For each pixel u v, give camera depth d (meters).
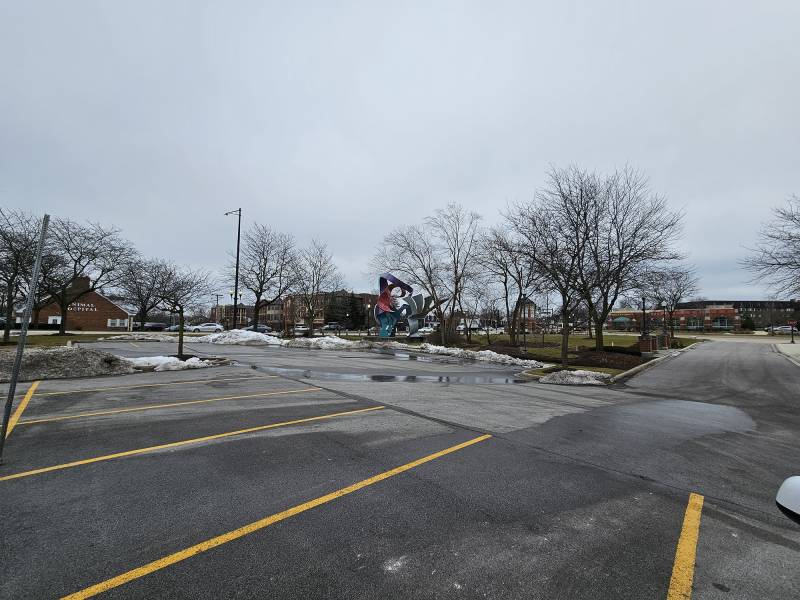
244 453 5.26
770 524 3.81
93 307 55.34
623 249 22.31
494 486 4.48
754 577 2.96
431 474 4.75
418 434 6.43
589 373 14.84
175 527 3.38
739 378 16.09
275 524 3.49
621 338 50.78
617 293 24.05
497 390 11.73
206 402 8.29
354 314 77.88
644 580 2.88
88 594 2.54
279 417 7.21
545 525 3.64
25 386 9.62
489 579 2.83
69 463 4.76
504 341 33.91
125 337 28.59
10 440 5.57
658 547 3.33
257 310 37.06
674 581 2.88
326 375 13.24
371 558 3.04
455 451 5.64
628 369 18.42
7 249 21.81
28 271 23.39
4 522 3.39
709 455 5.96
